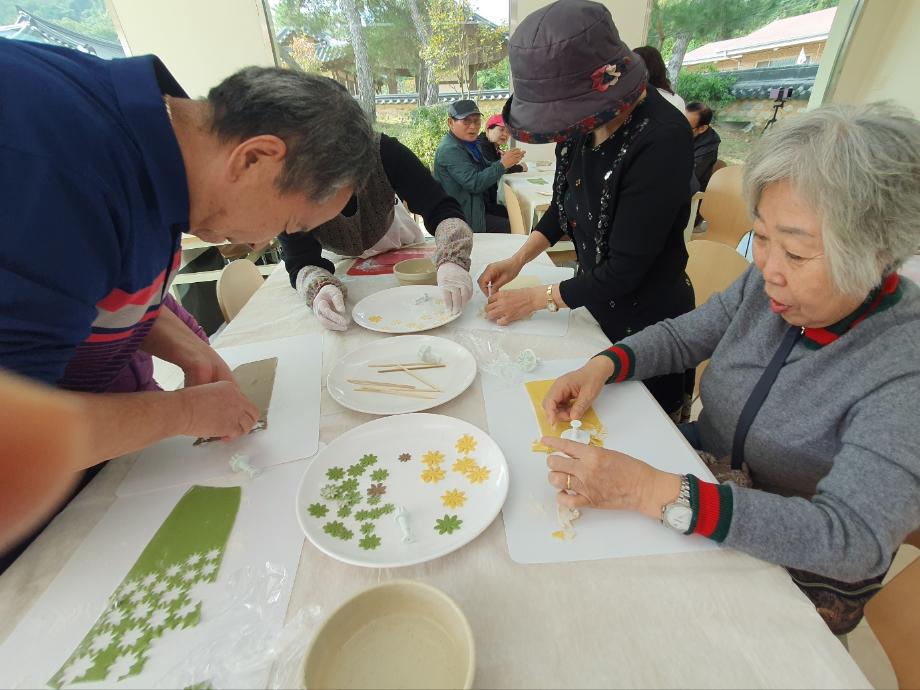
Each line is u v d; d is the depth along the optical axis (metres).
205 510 0.69
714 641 0.49
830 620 0.73
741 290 0.97
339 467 0.75
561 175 1.37
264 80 0.63
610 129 1.16
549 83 0.97
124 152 0.58
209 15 3.38
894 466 0.57
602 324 1.35
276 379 1.01
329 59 3.73
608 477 0.64
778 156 0.62
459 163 3.12
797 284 0.66
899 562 1.26
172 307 1.12
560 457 0.67
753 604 0.53
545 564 0.58
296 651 0.51
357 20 3.59
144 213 0.63
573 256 3.69
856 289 0.62
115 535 0.67
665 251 1.25
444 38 3.75
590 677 0.47
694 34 4.02
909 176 0.55
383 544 0.62
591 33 0.92
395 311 1.27
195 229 0.74
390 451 0.78
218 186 0.66
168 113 0.61
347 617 0.49
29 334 0.54
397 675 0.46
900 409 0.60
